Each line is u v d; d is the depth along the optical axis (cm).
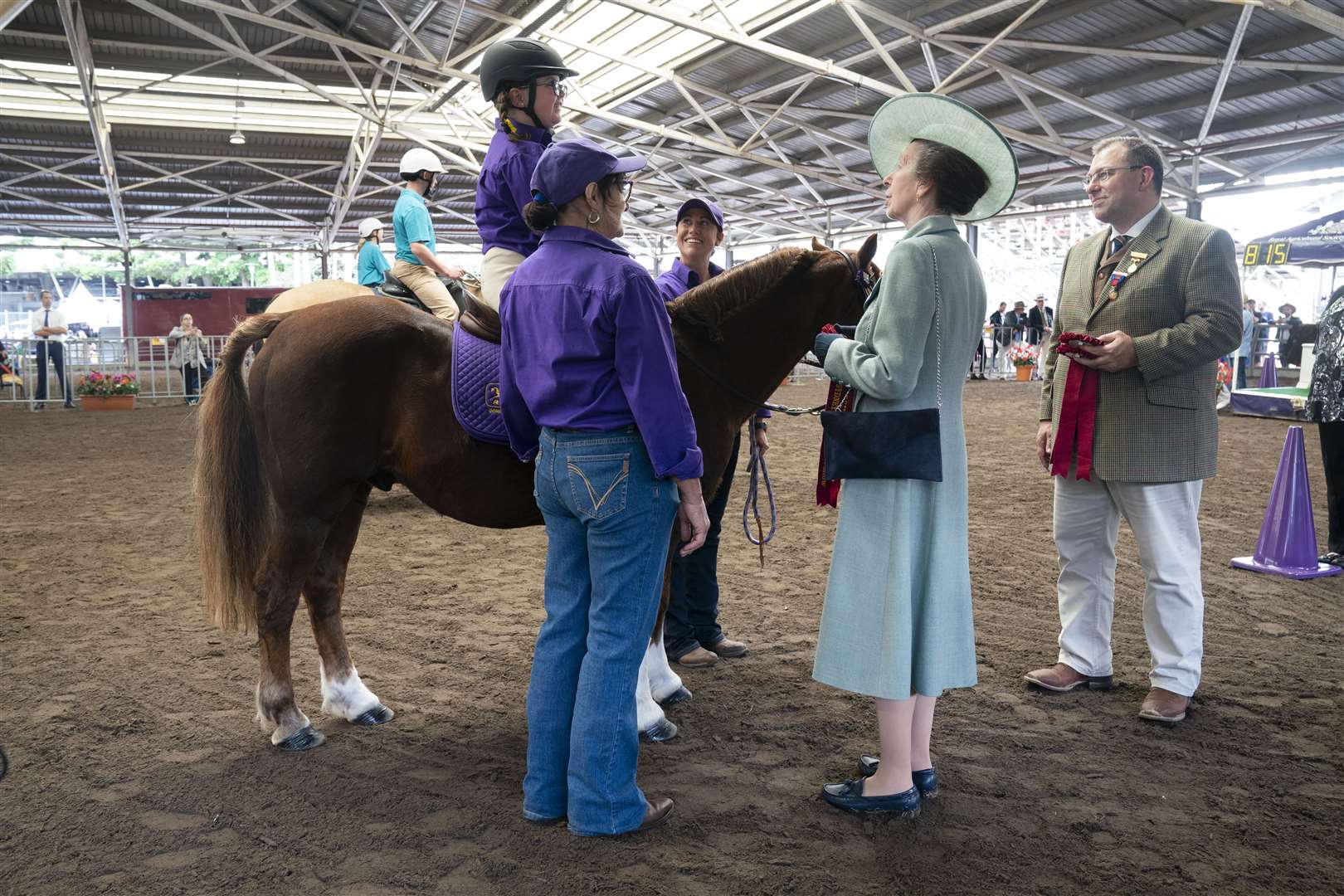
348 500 289
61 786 257
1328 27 1043
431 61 1434
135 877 213
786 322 285
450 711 316
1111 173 313
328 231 3064
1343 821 240
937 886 211
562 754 237
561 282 214
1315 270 2748
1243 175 1720
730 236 3350
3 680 337
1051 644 383
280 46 1379
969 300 232
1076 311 332
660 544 225
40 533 597
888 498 229
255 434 284
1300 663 361
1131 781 264
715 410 281
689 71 1680
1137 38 1309
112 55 1546
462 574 498
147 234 3103
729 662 368
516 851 225
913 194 234
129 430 1227
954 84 1602
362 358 274
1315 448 960
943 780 264
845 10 1284
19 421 1342
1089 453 313
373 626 408
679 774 269
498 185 277
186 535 594
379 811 245
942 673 235
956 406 233
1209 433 307
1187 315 301
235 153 2180
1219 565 507
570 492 219
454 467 272
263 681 284
